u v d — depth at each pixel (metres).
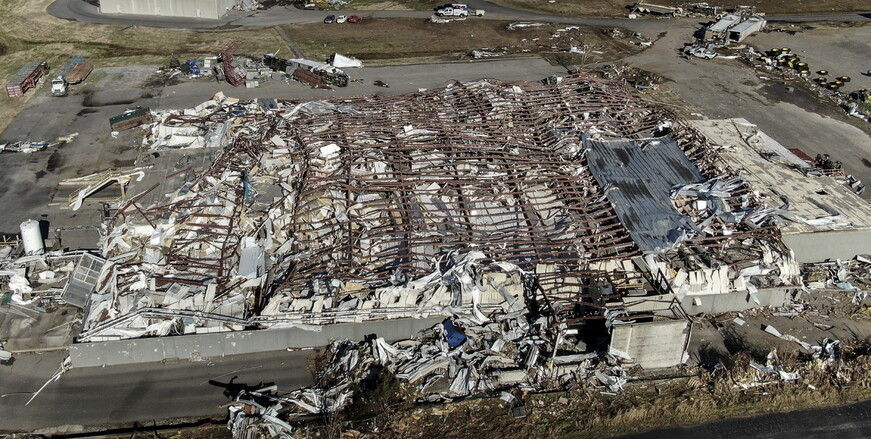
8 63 78.00
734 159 51.69
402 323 37.06
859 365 36.16
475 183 45.91
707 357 36.84
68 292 38.12
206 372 35.50
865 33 92.81
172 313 36.12
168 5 96.25
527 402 33.75
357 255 39.91
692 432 32.56
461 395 34.12
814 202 46.19
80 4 100.44
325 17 98.06
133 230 42.44
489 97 58.97
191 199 44.91
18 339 37.00
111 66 77.12
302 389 34.41
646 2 107.25
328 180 46.12
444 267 38.91
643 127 56.25
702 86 74.75
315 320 36.22
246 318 36.44
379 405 33.09
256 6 102.94
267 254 40.69
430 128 52.91
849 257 44.50
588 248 41.25
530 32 92.19
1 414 32.91
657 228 42.47
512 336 36.81
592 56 83.12
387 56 82.50
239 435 31.53
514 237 41.66
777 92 73.50
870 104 70.00
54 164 55.34
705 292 39.44
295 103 61.00
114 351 35.47
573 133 53.38
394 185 45.59
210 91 70.81
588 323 37.19
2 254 43.53
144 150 55.91
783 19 100.25
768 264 40.47
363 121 54.66
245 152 51.00
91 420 32.69
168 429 32.16
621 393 34.38
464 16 98.25
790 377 35.31
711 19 99.50
